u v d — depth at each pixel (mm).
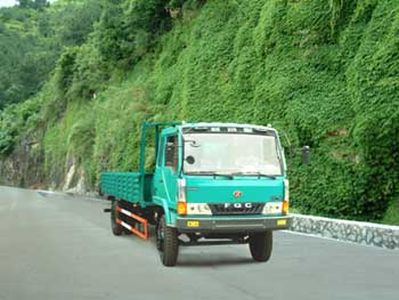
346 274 10539
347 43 21047
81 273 11008
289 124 21594
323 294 8891
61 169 58375
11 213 26453
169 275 10711
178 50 37500
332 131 20047
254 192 11180
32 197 43250
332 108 20359
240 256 12953
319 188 20016
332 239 15742
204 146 11312
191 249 14094
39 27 125000
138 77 43469
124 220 16828
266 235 11945
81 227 19828
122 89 43688
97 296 8992
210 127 11469
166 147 12062
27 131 73812
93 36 54562
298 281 9938
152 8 40750
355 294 8875
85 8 80688
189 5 36625
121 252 13781
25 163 72688
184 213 10891
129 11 42375
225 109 27625
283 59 23594
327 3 22266
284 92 22453
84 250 14164
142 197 13734
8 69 99000
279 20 24047
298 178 20734
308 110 21125
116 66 49188
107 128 41188
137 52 45562
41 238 16703
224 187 11023
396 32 17906
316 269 11109
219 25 31312
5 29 120500
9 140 77938
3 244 15406
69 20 80250
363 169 18453
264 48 24828
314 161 20406
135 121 35938
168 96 35625
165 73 37688
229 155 11391
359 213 19031
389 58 17828
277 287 9461
